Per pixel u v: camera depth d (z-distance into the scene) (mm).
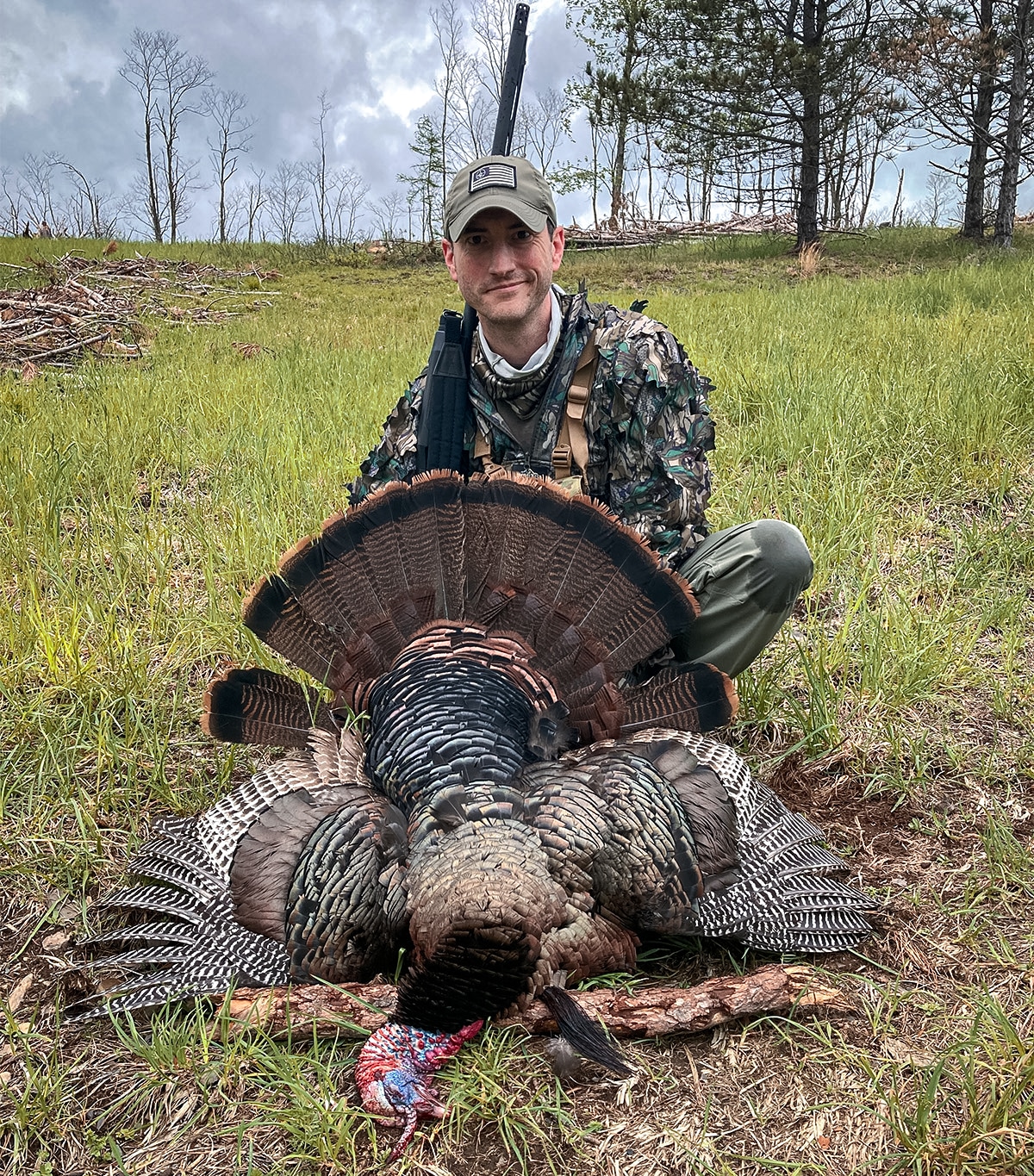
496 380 1614
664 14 10172
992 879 1441
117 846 1573
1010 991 1284
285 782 1430
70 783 1669
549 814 1243
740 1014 1240
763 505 2516
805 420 2932
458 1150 1137
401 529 1550
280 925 1271
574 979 1235
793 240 11078
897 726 1771
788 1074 1199
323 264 11430
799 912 1374
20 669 1874
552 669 1512
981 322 4203
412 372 4090
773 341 4070
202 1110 1172
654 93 10297
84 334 5496
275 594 1537
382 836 1282
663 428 1597
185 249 12047
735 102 10078
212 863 1389
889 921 1409
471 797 1239
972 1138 1067
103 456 2957
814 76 9758
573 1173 1104
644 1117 1155
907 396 3035
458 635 1519
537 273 1527
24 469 2719
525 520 1523
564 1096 1173
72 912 1469
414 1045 1146
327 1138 1121
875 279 7715
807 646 1999
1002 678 1902
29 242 11359
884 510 2512
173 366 4664
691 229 12445
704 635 1659
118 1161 1114
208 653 1988
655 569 1489
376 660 1555
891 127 10547
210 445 3115
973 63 9508
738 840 1419
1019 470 2678
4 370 4645
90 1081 1220
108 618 1988
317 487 2627
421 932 1148
